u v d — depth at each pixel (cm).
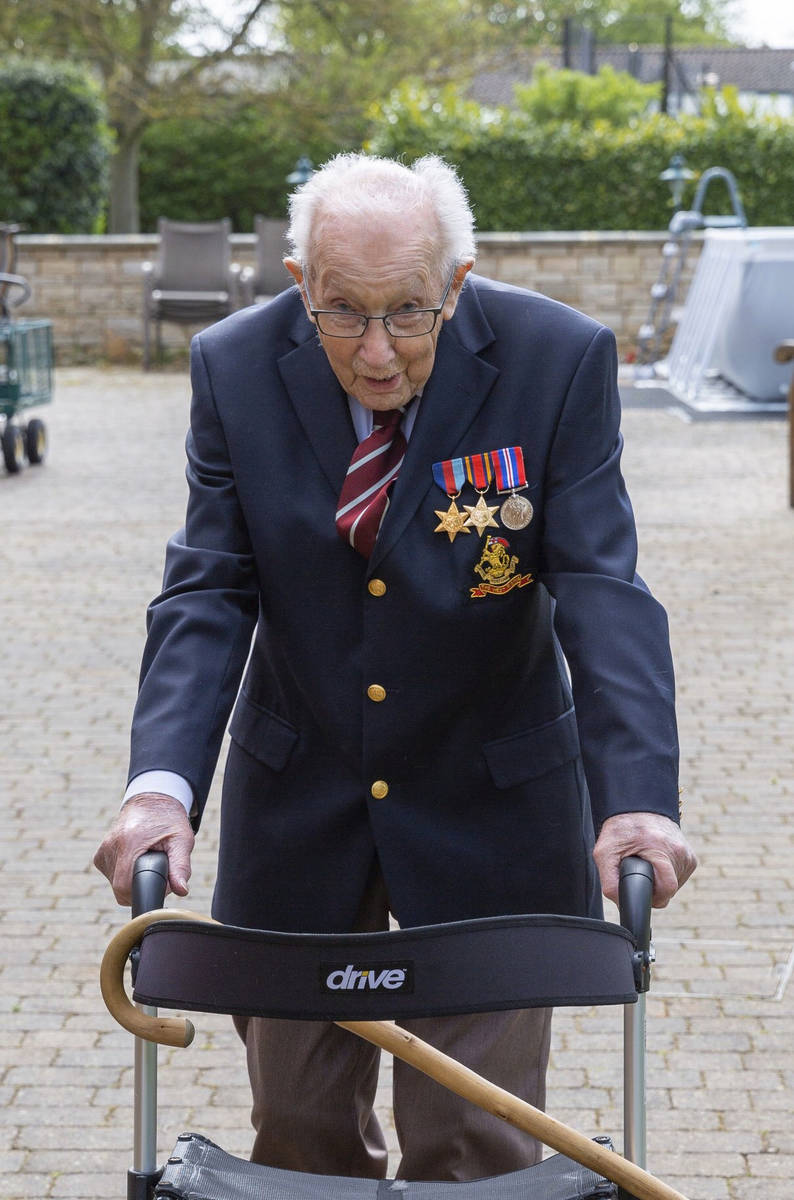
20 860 515
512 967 175
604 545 229
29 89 2106
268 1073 256
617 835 201
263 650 249
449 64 2745
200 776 217
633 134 2055
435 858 240
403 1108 250
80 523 1059
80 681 718
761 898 480
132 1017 187
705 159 2056
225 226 1950
